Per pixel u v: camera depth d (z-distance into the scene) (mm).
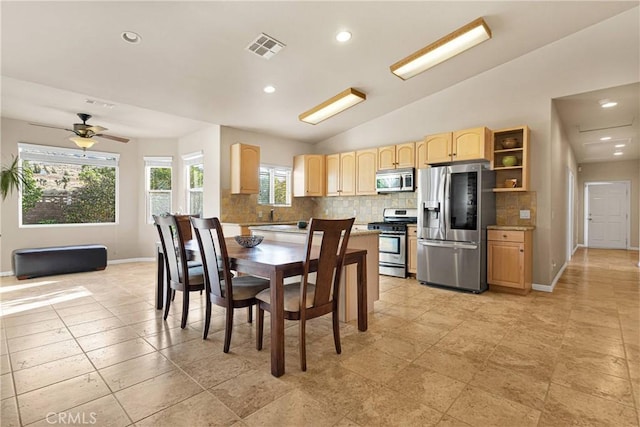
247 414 1637
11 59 3049
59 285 4363
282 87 4145
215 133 5367
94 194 5941
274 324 2023
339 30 3107
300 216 6520
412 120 5223
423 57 3559
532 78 4098
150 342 2525
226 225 5086
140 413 1639
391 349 2414
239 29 2916
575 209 8305
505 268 3971
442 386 1906
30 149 5129
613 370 2092
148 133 5977
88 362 2188
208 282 2541
